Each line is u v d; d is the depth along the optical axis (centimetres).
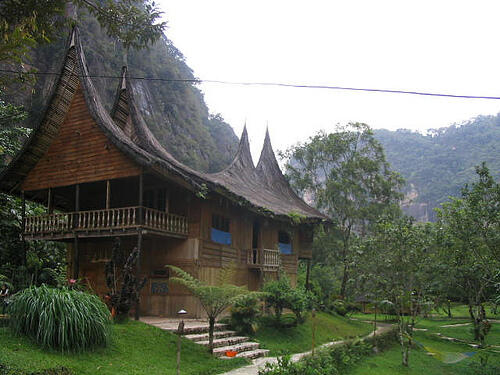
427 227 1758
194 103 7262
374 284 1744
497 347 2103
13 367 775
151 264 1750
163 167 1469
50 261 1931
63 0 1212
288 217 2138
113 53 5478
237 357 1221
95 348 991
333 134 3812
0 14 1132
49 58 4400
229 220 1939
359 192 3700
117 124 1856
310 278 3123
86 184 1752
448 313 3688
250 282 2067
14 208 1962
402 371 1433
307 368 1016
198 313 1614
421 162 12862
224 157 7288
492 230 1845
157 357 1065
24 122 3647
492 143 12119
